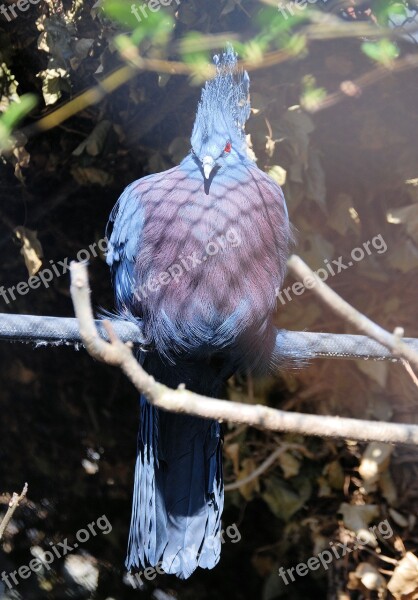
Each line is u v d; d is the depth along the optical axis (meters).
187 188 4.00
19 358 6.82
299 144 5.00
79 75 5.29
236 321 3.81
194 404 1.75
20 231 5.66
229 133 4.18
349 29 4.15
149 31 3.80
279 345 3.93
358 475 5.57
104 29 4.93
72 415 6.84
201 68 4.31
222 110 4.21
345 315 1.84
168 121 5.48
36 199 6.04
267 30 4.21
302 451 5.65
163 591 6.59
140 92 5.33
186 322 3.82
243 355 3.96
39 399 6.88
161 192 4.05
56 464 6.86
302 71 4.96
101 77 5.16
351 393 5.53
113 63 5.12
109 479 6.79
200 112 4.21
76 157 5.75
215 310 3.80
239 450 5.72
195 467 3.87
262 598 6.24
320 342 3.84
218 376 4.07
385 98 5.02
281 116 5.02
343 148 5.21
